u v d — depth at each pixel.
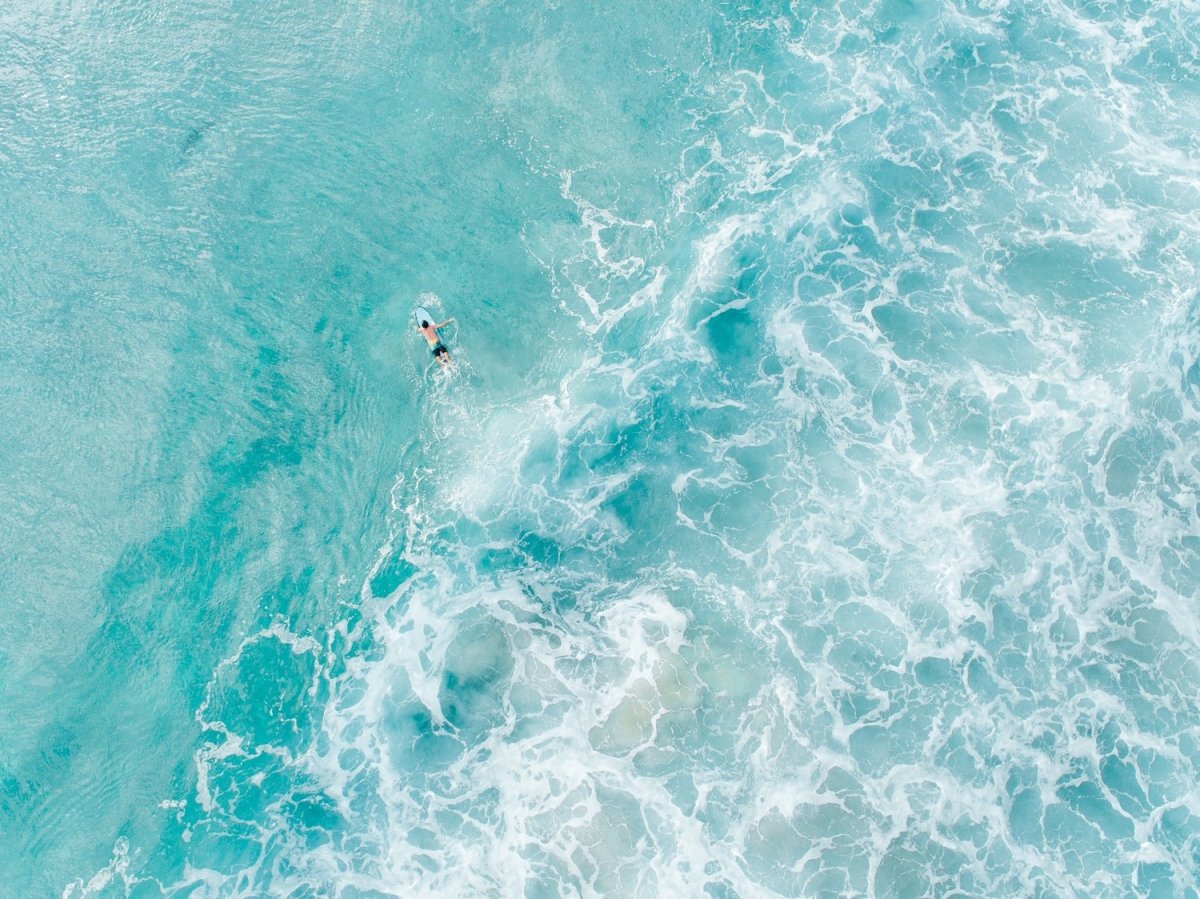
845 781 36.84
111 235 46.03
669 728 38.19
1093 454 41.81
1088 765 36.72
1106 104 48.94
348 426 43.38
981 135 48.53
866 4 51.31
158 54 49.75
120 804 37.38
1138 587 39.53
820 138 48.66
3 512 41.19
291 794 37.78
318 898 35.81
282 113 48.69
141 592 40.47
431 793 37.59
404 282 45.66
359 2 50.88
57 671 39.12
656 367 44.94
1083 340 43.81
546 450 43.56
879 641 39.22
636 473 43.03
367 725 38.91
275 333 44.62
